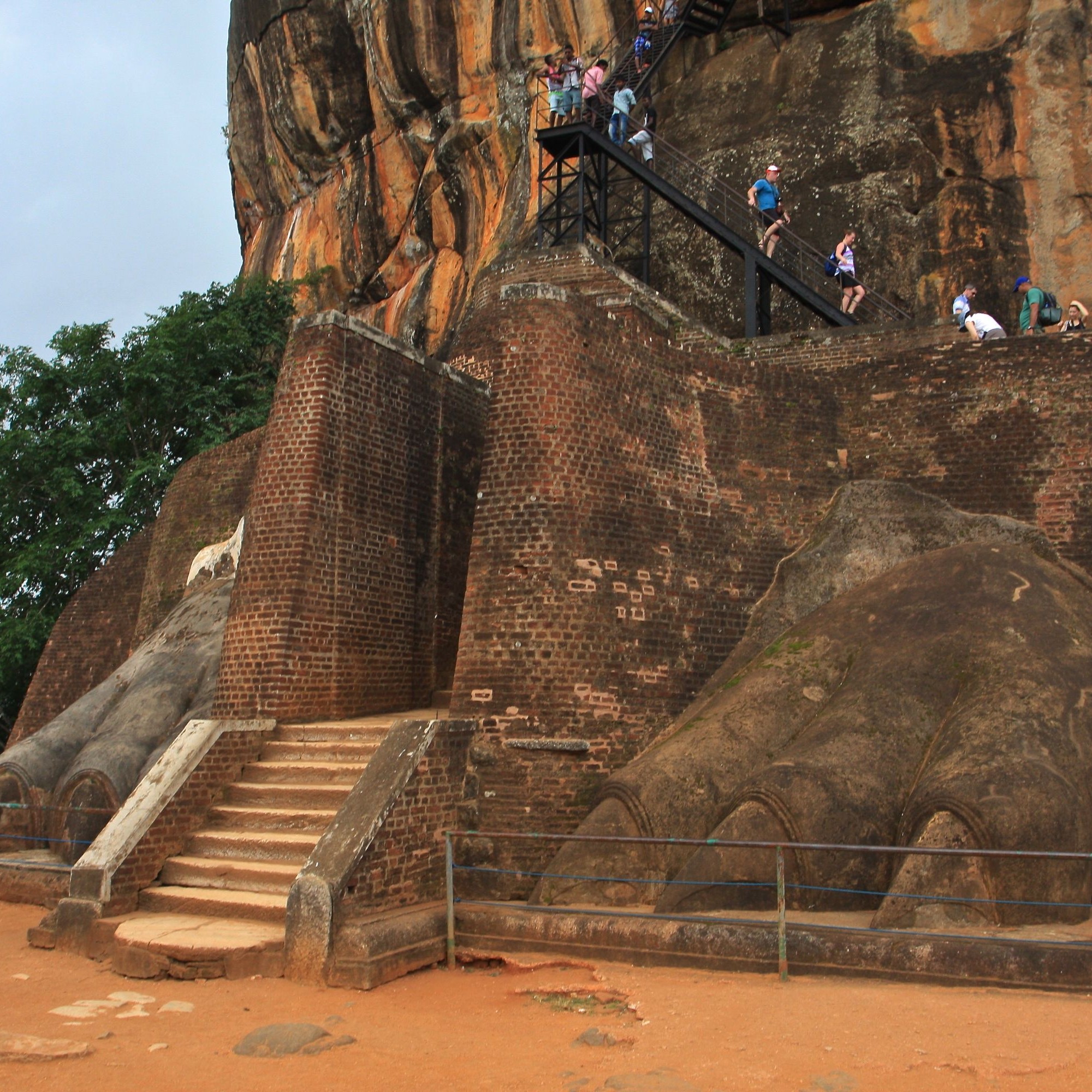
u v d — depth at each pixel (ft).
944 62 70.90
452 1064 20.27
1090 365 42.19
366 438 40.78
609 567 36.88
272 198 115.03
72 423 82.38
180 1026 23.02
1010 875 25.32
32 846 45.55
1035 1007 22.03
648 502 38.70
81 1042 21.54
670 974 26.07
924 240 66.95
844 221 69.05
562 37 83.35
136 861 31.14
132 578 65.98
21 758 47.21
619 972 26.40
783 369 44.75
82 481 83.10
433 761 31.96
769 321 64.69
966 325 48.78
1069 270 64.64
